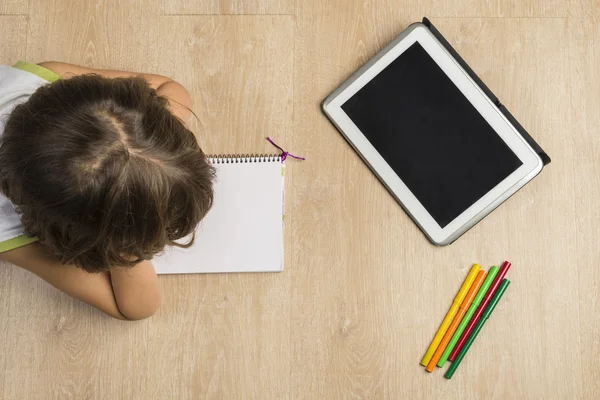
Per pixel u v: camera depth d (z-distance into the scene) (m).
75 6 1.01
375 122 0.96
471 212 0.94
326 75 1.00
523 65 1.00
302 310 0.96
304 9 1.01
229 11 1.01
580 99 1.00
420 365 0.95
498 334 0.96
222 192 0.95
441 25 1.01
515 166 0.93
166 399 0.94
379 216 0.97
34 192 0.62
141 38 1.01
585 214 0.98
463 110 0.94
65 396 0.94
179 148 0.64
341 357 0.95
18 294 0.96
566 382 0.95
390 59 0.96
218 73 1.00
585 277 0.97
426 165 0.95
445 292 0.96
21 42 1.00
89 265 0.72
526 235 0.97
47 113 0.61
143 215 0.62
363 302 0.96
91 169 0.59
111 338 0.95
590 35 1.01
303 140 0.98
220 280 0.96
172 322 0.95
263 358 0.95
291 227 0.97
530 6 1.01
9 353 0.95
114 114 0.61
